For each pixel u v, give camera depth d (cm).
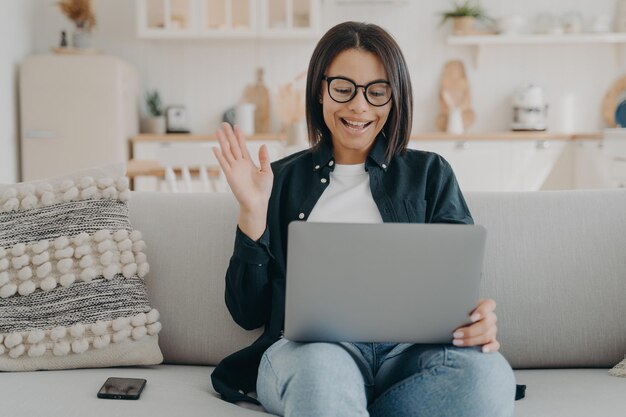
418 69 552
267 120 555
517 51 546
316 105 170
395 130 166
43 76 491
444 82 550
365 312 133
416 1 546
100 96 491
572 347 179
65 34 517
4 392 148
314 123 171
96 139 493
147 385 156
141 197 192
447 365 129
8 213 178
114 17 551
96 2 550
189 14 522
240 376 161
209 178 457
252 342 179
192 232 186
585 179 499
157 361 174
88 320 169
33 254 173
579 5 541
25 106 492
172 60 555
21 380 158
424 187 167
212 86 557
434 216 166
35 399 144
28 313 169
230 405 147
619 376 169
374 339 136
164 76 556
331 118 163
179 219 188
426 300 133
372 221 164
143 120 550
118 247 176
